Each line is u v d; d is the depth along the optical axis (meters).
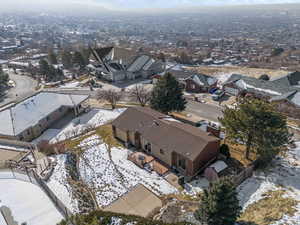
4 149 31.20
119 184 23.92
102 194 22.56
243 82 51.16
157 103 36.34
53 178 24.02
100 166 26.83
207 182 23.97
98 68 68.69
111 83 63.44
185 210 19.59
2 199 21.30
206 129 33.00
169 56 108.44
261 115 23.56
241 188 22.48
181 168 25.58
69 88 61.69
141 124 29.73
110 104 48.53
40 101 41.09
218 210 15.70
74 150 30.00
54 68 79.38
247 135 25.12
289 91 45.38
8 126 34.09
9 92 66.81
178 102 36.38
